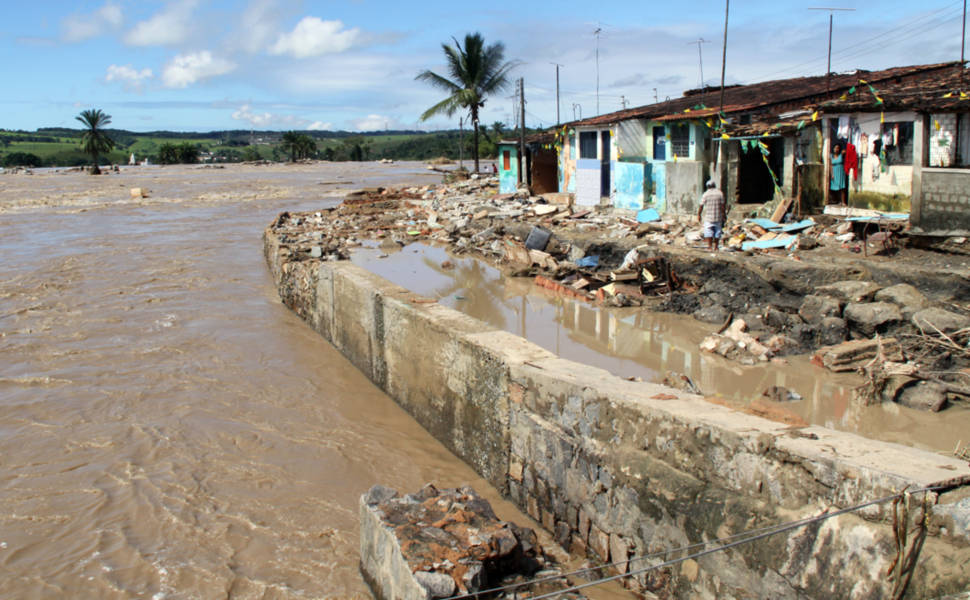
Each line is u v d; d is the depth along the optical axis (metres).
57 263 22.59
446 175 45.69
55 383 12.27
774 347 12.05
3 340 14.61
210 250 25.22
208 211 37.62
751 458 5.73
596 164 24.39
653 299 15.29
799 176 17.73
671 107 23.48
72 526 8.05
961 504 4.57
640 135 22.33
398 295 11.93
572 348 12.84
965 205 13.51
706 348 12.29
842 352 11.00
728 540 5.77
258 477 9.20
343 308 13.87
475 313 15.38
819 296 12.59
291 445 10.12
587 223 21.12
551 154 29.88
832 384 10.52
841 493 5.14
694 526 6.06
